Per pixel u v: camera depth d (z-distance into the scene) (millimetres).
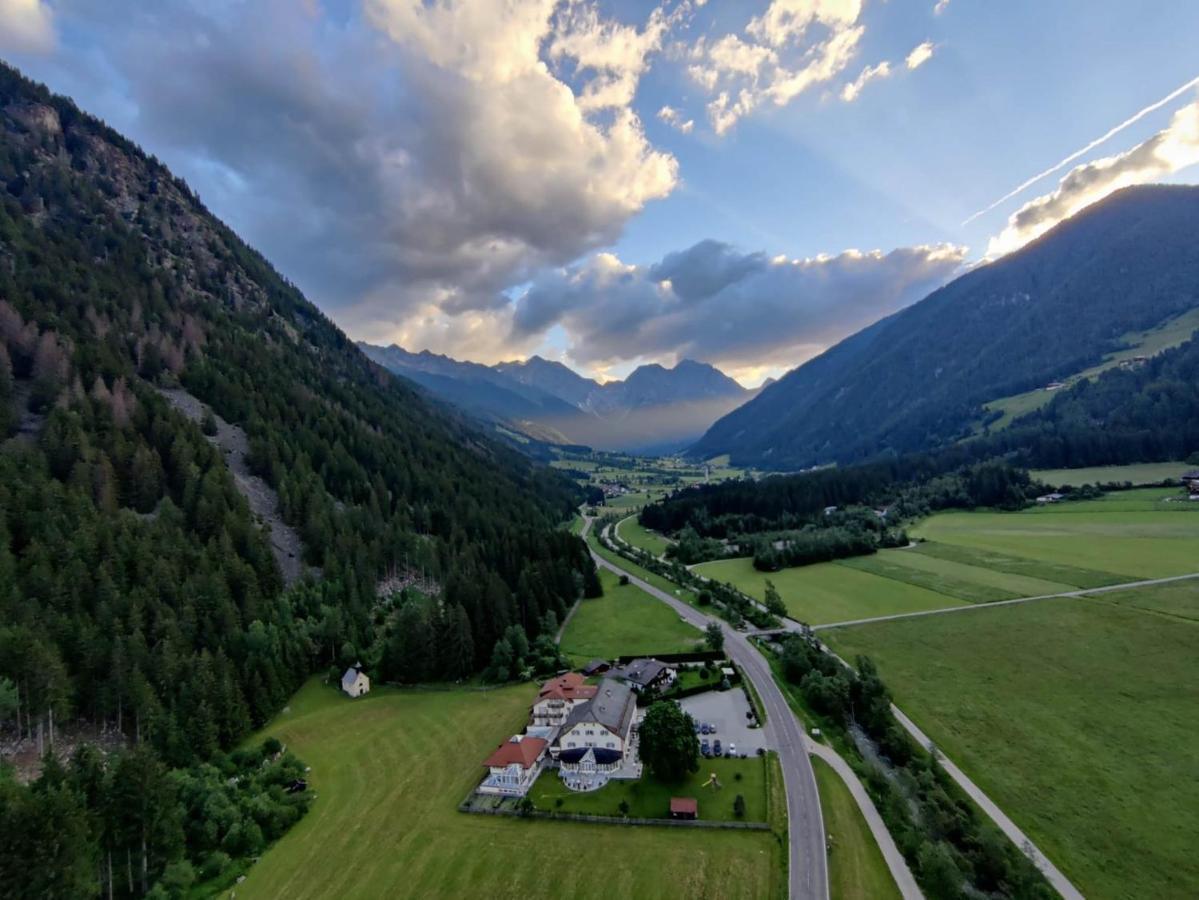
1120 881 57406
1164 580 132625
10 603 86125
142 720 81562
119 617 94688
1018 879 58156
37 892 51656
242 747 87312
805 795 71875
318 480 171125
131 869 61156
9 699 73750
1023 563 159250
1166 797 67375
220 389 191375
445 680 113375
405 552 162125
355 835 68000
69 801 55906
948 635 117438
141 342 189500
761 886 57062
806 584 163625
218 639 101312
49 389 142250
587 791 74438
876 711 88000
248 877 62156
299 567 141125
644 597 163625
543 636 123938
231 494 141000
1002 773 74938
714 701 98125
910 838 62344
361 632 121688
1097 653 102500
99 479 124875
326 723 96125
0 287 168250
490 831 67375
